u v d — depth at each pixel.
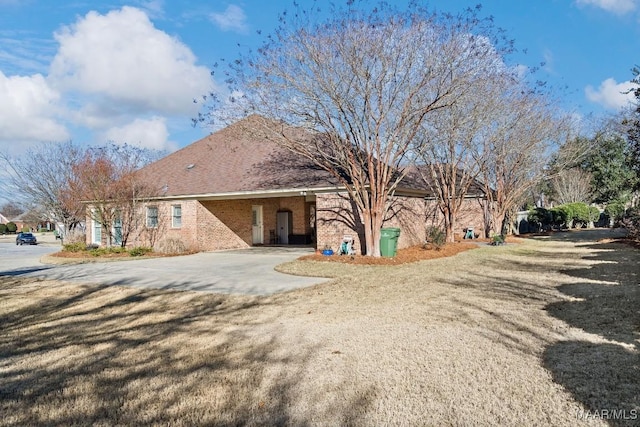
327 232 16.89
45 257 19.67
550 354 4.68
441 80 12.98
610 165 31.16
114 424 3.45
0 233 63.53
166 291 9.58
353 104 13.44
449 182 22.83
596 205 41.00
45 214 31.42
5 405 3.81
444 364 4.50
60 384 4.28
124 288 10.07
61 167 28.56
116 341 5.74
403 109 13.51
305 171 18.39
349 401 3.73
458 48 12.81
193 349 5.30
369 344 5.24
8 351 5.40
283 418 3.47
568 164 27.25
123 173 20.86
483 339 5.30
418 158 19.62
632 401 3.51
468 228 26.73
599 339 5.15
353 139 14.32
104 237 21.92
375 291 8.89
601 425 3.19
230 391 4.00
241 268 13.57
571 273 10.88
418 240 20.66
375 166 14.86
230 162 21.66
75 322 6.92
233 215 22.33
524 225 33.72
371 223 14.80
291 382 4.17
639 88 13.28
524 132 22.36
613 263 12.48
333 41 12.77
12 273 13.59
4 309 8.02
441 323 6.12
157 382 4.26
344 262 13.86
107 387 4.17
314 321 6.50
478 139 21.02
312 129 14.13
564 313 6.52
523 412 3.43
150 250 19.22
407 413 3.49
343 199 16.55
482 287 9.09
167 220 20.84
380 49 12.70
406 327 5.96
